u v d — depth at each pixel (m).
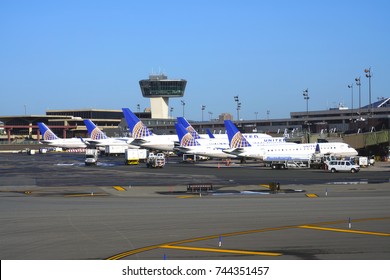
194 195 65.38
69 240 35.72
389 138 143.25
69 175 102.69
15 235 37.50
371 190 68.50
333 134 190.12
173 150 167.62
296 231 38.62
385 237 36.22
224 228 40.03
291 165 121.94
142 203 56.34
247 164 140.75
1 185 81.06
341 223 41.97
